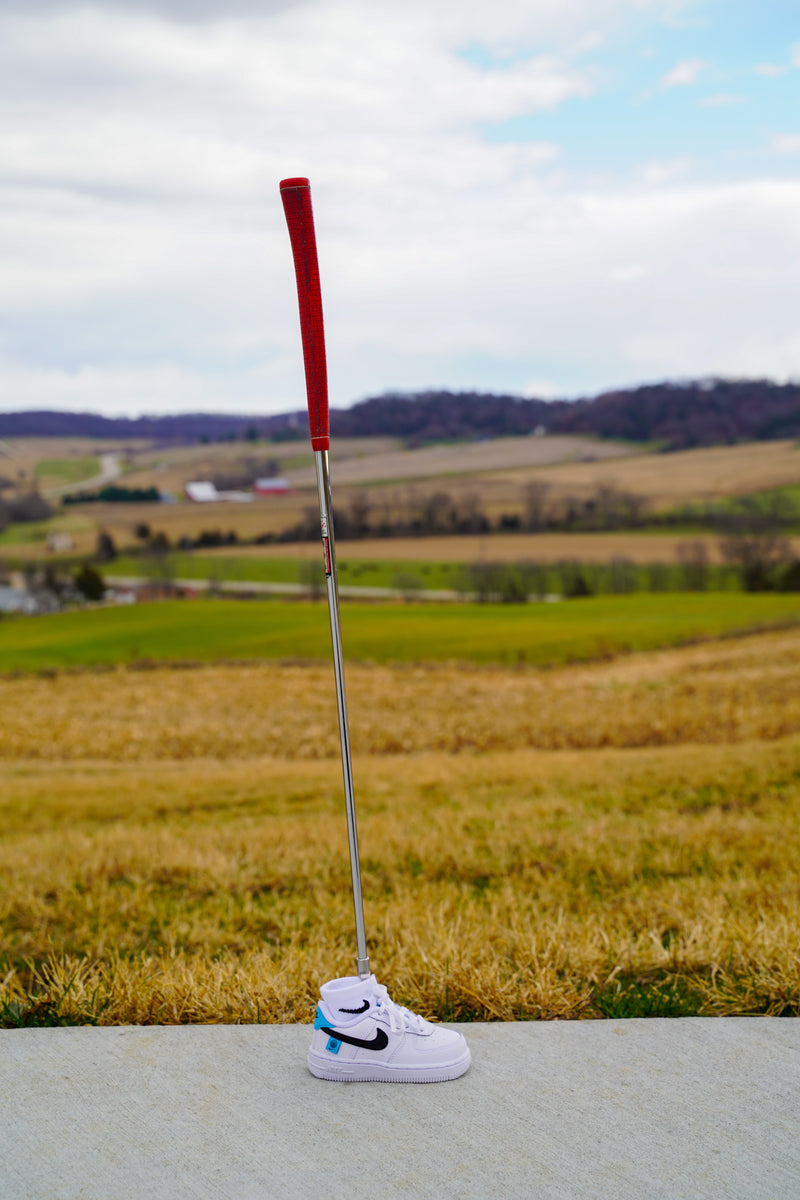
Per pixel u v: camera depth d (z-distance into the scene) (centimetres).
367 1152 223
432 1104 248
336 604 271
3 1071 272
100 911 623
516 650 2711
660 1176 212
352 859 274
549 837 861
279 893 705
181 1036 297
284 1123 238
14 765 2045
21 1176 215
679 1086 257
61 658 2745
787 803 1084
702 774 1370
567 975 378
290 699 2480
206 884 720
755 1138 228
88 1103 251
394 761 1986
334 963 407
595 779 1421
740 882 590
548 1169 215
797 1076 262
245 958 423
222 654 2755
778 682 2353
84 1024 347
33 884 719
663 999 355
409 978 378
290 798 1419
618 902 587
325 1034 264
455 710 2347
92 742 2191
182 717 2356
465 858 776
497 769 1689
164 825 1186
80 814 1346
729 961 400
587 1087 257
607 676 2530
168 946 525
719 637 2714
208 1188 209
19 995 371
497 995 354
